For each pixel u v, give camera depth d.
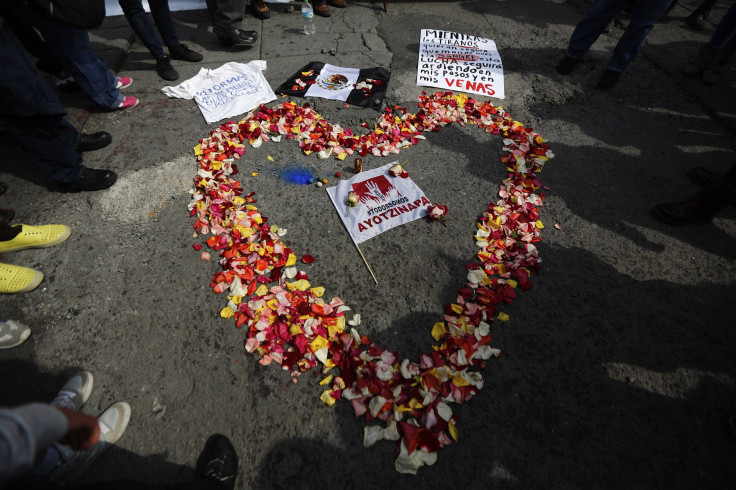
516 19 4.23
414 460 1.47
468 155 2.76
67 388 1.57
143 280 1.99
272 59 3.52
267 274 2.02
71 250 2.09
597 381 1.73
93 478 1.44
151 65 3.41
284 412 1.60
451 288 2.03
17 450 0.64
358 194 2.43
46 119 1.95
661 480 1.50
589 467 1.51
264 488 1.43
